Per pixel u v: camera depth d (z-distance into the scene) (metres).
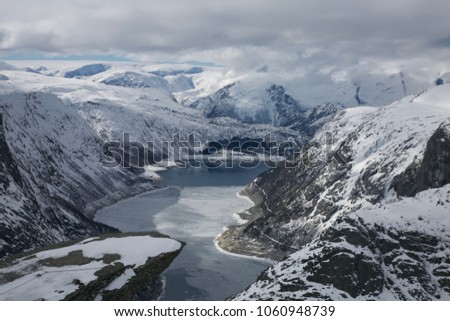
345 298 134.12
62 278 129.38
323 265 142.88
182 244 150.25
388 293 135.62
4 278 130.75
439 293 135.25
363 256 142.50
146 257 140.25
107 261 137.38
